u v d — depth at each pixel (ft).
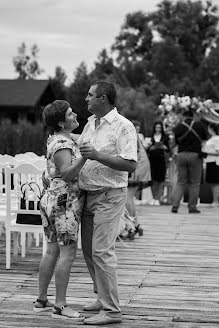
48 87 120.98
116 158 16.02
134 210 30.45
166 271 23.27
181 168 40.29
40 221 22.81
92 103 16.57
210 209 43.32
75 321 16.96
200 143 39.70
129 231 29.81
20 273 22.79
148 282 21.58
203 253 26.84
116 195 16.48
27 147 65.92
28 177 22.76
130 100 134.51
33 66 204.23
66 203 16.69
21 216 22.98
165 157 44.50
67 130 17.13
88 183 16.53
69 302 18.76
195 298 19.56
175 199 40.75
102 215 16.43
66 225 16.70
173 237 31.01
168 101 46.01
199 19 194.08
